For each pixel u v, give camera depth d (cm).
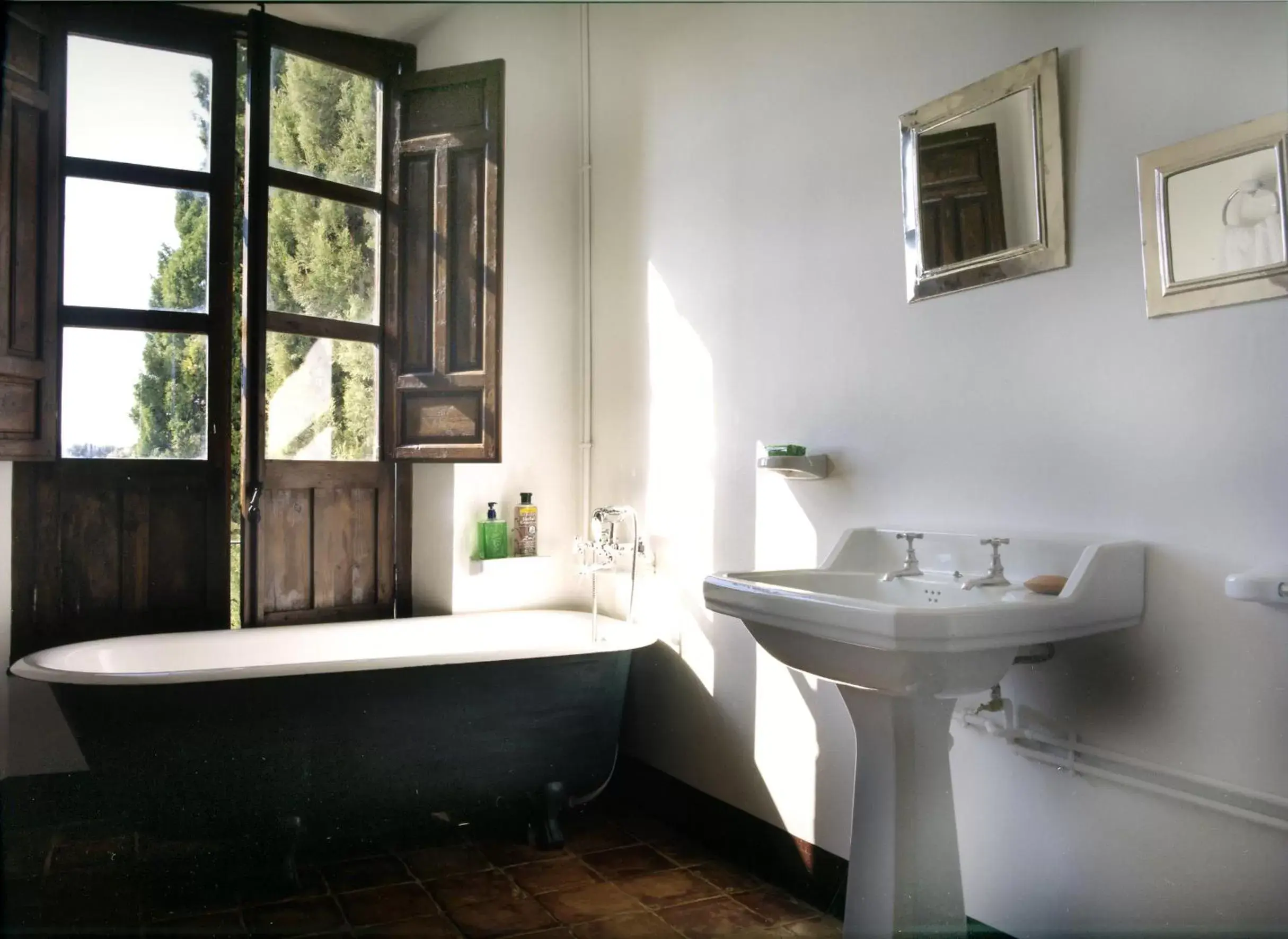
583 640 321
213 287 319
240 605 327
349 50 341
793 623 175
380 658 255
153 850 249
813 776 243
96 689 228
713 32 288
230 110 325
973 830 202
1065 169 185
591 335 349
